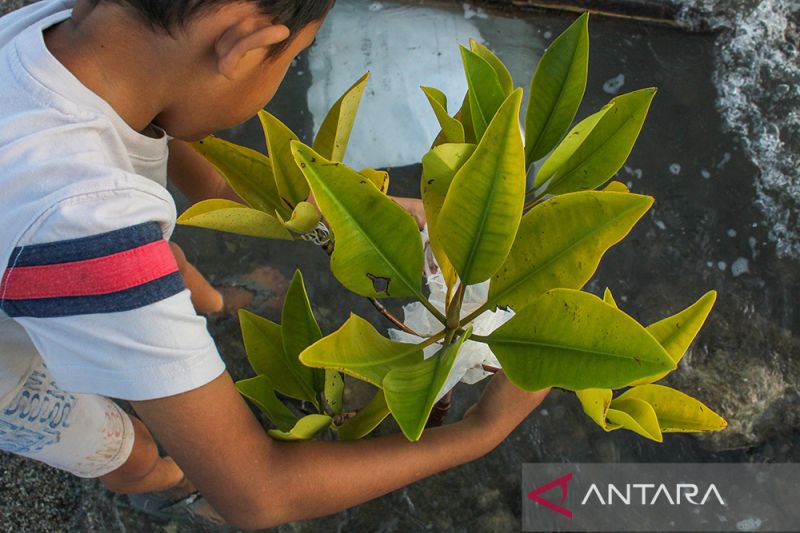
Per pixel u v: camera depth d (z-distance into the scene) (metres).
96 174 0.74
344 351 0.73
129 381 0.75
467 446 0.93
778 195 1.73
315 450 0.86
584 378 0.67
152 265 0.74
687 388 1.54
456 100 1.86
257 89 0.82
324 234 0.90
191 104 0.81
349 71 1.90
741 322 1.62
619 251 1.71
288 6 0.73
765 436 1.56
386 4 2.00
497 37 1.95
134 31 0.75
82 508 1.55
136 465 1.33
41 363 1.08
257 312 1.69
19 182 0.73
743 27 1.89
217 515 1.50
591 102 1.85
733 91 1.84
